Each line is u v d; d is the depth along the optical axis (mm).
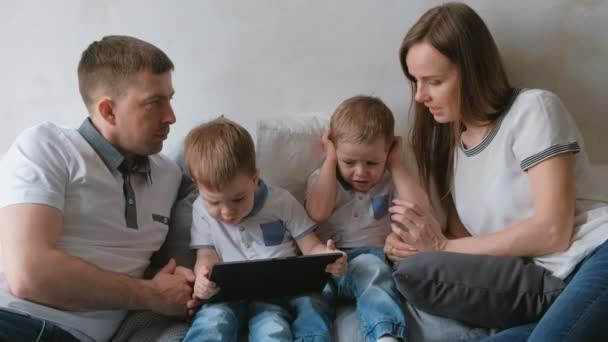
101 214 1229
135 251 1282
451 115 1315
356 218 1487
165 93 1271
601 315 996
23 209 1118
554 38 1517
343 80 1573
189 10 1496
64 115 1592
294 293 1303
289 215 1396
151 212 1341
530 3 1488
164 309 1227
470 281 1170
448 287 1176
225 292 1220
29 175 1154
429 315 1226
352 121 1382
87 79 1261
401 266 1205
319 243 1388
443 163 1505
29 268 1076
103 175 1246
